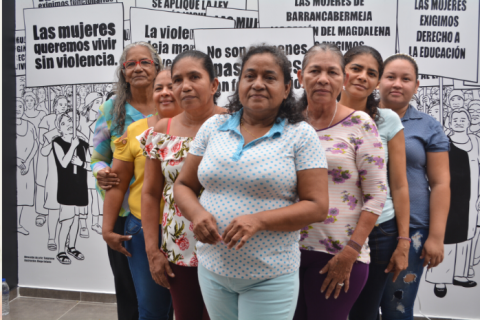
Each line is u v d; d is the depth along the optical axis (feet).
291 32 9.73
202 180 4.70
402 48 9.51
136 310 7.73
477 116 9.41
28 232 10.90
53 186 10.70
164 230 5.86
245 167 4.39
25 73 10.62
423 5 9.38
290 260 4.60
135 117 7.64
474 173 9.48
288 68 4.81
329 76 5.41
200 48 9.98
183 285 5.76
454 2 9.32
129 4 10.09
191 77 5.76
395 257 6.07
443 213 6.64
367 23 9.55
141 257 6.47
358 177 5.59
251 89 4.62
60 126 10.57
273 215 4.25
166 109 6.61
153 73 7.57
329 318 5.52
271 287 4.50
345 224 5.49
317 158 4.55
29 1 10.47
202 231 4.41
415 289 6.80
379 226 6.19
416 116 7.09
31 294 10.96
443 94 9.50
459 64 9.41
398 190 6.11
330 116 5.70
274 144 4.58
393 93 6.97
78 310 10.29
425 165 6.98
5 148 10.48
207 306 5.03
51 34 10.45
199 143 5.12
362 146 5.48
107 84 10.33
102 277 10.69
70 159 10.57
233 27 9.87
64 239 10.76
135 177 6.71
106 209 6.73
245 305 4.63
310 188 4.50
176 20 10.00
